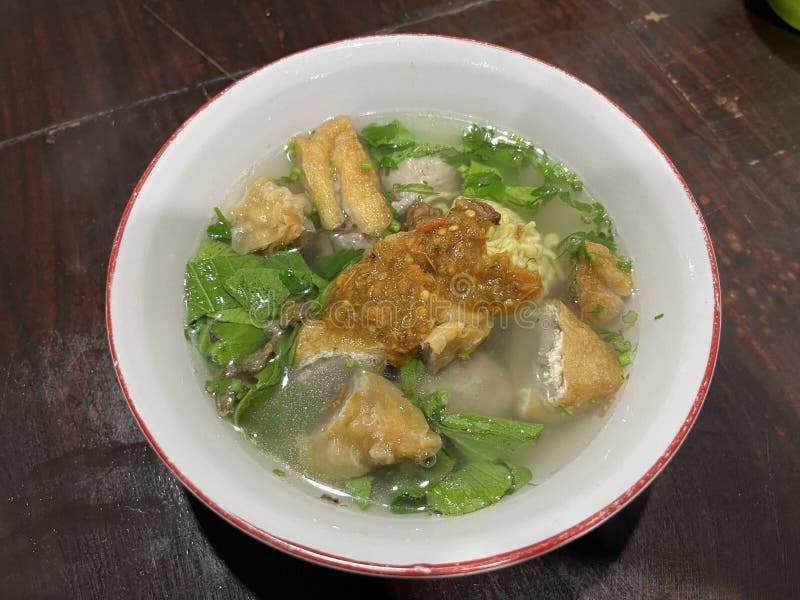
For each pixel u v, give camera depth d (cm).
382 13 31
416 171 25
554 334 21
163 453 16
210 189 22
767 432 22
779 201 26
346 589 20
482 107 25
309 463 20
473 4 31
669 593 20
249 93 22
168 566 20
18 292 24
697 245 19
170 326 20
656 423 17
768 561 20
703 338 17
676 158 27
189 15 31
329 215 23
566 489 17
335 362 21
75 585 20
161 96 28
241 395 20
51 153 27
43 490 21
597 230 23
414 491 19
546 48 30
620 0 31
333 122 24
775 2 30
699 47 30
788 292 24
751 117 28
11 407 22
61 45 30
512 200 24
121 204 26
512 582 20
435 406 21
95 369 23
